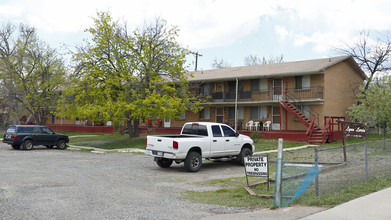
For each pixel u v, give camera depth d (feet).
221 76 111.24
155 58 87.04
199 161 47.11
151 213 24.03
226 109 115.55
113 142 93.56
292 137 90.27
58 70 113.09
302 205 26.12
